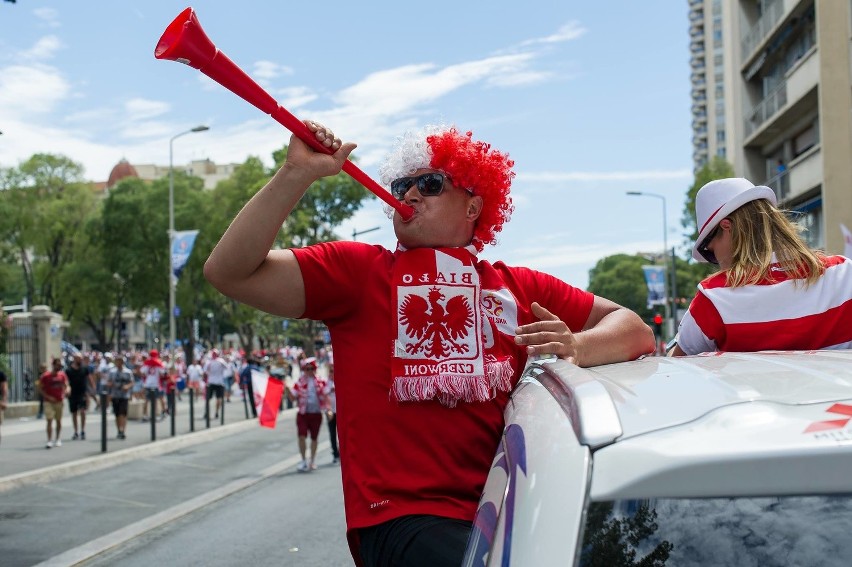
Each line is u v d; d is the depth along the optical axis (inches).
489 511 67.3
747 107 1485.0
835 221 1034.1
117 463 657.6
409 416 91.7
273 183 88.7
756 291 106.7
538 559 51.6
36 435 854.5
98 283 2490.2
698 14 4362.7
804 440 49.6
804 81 1107.9
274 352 2437.3
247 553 333.7
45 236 2513.5
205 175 5826.8
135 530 387.9
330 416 674.8
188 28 73.2
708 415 55.2
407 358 92.7
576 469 53.5
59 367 746.8
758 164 1451.8
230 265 89.4
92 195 2618.1
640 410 58.6
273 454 730.2
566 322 107.3
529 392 80.4
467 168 99.0
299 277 93.9
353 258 96.9
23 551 346.0
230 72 78.5
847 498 48.8
